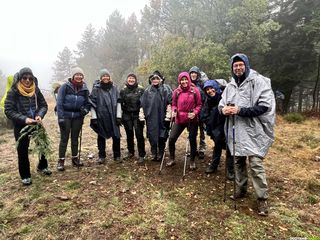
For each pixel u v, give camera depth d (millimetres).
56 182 5512
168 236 3861
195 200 4816
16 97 5199
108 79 6348
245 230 4004
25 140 5250
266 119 4418
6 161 7000
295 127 11906
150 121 6461
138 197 4902
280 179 5801
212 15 20953
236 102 4566
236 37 19453
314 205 4824
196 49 19266
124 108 6559
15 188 5285
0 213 4473
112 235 3908
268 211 4504
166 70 19969
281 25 20359
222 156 7148
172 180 5617
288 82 22297
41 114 5340
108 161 6730
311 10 19812
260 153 4402
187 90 5953
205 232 3949
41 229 4062
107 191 5125
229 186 5375
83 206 4629
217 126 5676
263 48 19625
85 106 6203
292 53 20562
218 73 18438
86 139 9109
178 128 6109
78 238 3867
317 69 22891
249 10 19219
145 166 6371
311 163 6891
